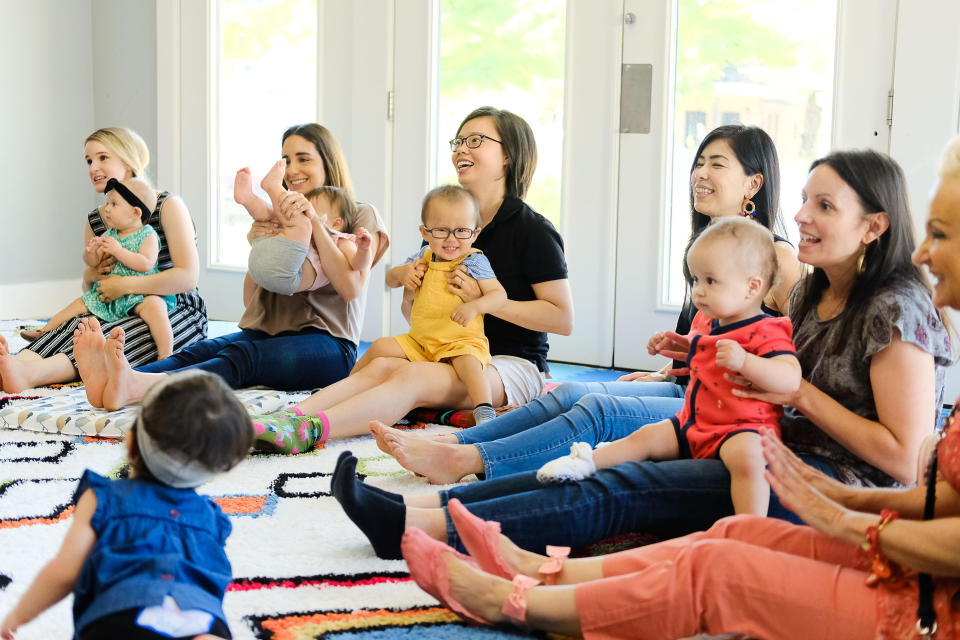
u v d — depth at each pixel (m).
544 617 1.26
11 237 4.24
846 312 1.54
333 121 3.83
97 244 2.82
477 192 2.52
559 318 2.45
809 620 1.11
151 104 4.34
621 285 3.38
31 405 2.42
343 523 1.74
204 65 4.05
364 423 2.24
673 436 1.66
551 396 2.04
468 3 3.52
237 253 4.14
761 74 3.11
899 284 1.50
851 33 2.94
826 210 1.52
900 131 2.90
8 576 1.46
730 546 1.16
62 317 2.94
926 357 1.46
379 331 3.78
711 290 1.62
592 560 1.36
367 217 2.85
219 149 4.11
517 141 2.50
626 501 1.51
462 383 2.37
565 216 3.43
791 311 1.68
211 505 1.17
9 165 4.21
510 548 1.41
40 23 4.26
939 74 2.84
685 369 1.80
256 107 4.02
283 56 3.94
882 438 1.46
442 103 3.62
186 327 2.92
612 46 3.28
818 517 1.16
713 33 3.16
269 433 2.09
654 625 1.19
